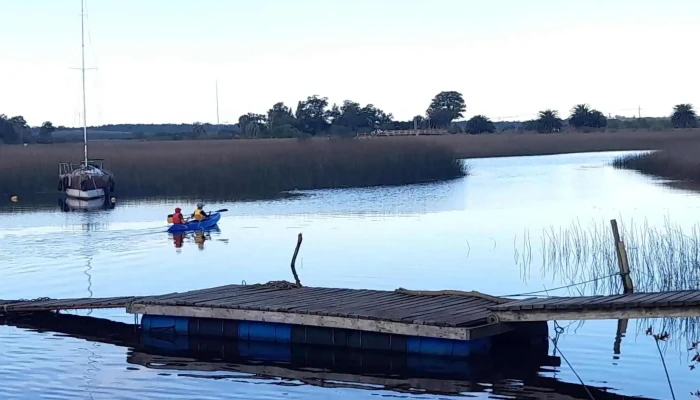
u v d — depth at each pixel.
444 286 22.31
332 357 16.17
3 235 33.41
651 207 38.41
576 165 73.19
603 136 103.25
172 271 25.42
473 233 32.00
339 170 54.84
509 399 13.66
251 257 27.59
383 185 54.12
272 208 41.62
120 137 120.88
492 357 15.85
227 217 38.47
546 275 23.56
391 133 112.19
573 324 17.95
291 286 19.53
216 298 18.25
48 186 51.00
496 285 22.36
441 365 15.47
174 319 18.12
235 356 16.38
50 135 123.44
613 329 17.48
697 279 21.84
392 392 14.08
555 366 15.24
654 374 14.66
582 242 28.56
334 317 16.41
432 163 59.06
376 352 16.33
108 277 24.61
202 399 13.73
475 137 99.25
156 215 39.72
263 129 103.81
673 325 17.67
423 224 35.03
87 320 19.50
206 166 52.88
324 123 120.25
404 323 15.77
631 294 15.88
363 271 24.58
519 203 42.31
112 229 35.03
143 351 16.84
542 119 136.12
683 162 55.88
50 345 17.33
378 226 34.66
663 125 136.88
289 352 16.59
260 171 52.69
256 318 17.16
